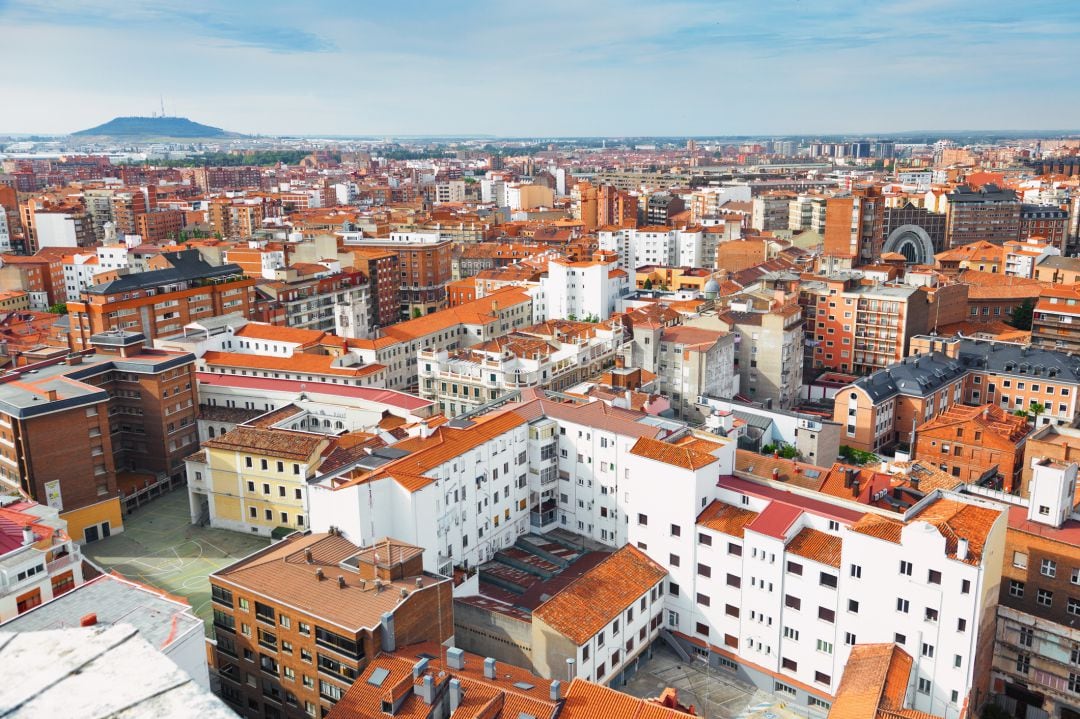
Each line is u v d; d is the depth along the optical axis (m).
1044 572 116.62
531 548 147.50
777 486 128.50
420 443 140.50
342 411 182.50
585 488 150.88
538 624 113.38
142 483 174.12
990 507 109.62
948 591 102.44
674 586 129.00
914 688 106.75
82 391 159.38
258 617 108.19
